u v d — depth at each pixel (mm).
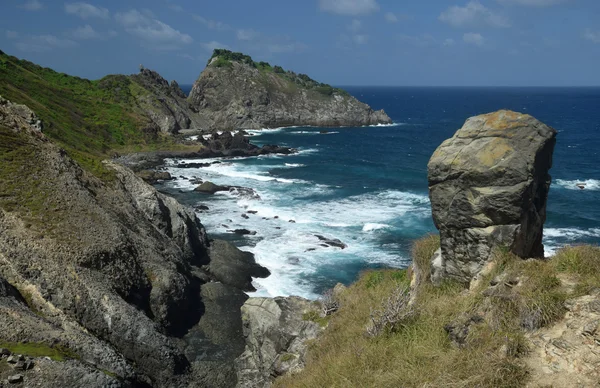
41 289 17250
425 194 46312
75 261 18750
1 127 25250
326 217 37594
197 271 25516
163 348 17359
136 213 26000
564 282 8102
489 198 9383
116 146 68562
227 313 21812
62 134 59438
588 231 34000
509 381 6828
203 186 46219
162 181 51438
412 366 8531
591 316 6996
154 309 20078
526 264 8797
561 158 67562
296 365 12969
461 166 9781
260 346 15312
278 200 43344
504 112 9906
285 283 25500
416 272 12258
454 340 8555
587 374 6281
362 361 9641
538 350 7152
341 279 25953
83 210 22047
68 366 12969
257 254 29500
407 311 10188
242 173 57312
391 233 33531
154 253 22734
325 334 13180
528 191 9203
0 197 20547
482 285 9211
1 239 18312
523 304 7867
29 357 12961
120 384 13492
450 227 10102
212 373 17625
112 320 17391
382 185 50750
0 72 69438
